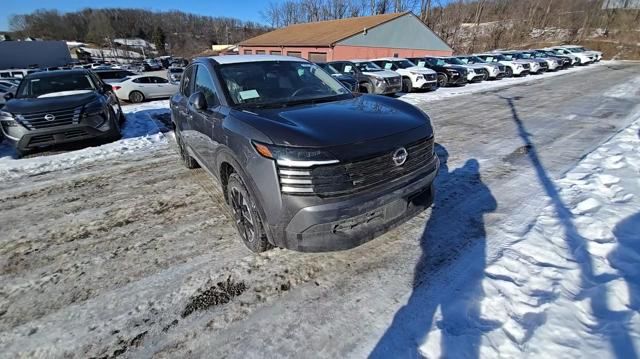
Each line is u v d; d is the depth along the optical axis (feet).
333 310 7.02
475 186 13.00
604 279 7.39
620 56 124.88
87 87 22.81
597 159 15.23
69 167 17.04
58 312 7.22
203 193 13.42
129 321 6.91
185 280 8.13
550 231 9.43
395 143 7.57
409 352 5.91
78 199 13.14
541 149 17.61
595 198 11.04
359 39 85.66
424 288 7.50
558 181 13.02
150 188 14.08
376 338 6.27
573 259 8.13
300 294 7.52
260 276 8.17
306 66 12.37
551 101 33.81
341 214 6.97
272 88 10.56
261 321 6.81
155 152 19.47
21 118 17.99
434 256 8.66
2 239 10.30
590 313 6.43
